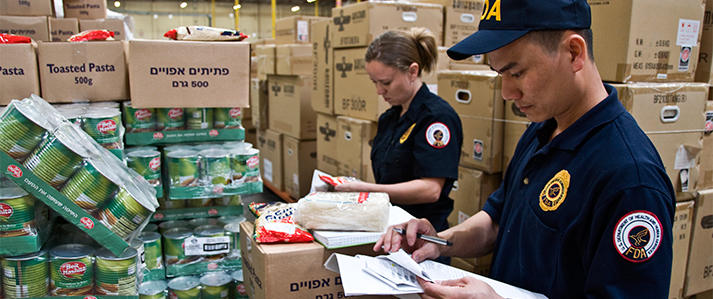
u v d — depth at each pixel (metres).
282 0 14.42
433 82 2.56
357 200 1.16
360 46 2.57
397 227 1.12
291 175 3.93
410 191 1.49
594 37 1.63
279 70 3.91
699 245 1.85
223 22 14.15
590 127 0.86
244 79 1.64
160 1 13.36
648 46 1.57
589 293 0.81
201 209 1.62
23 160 1.05
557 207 0.88
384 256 1.05
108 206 1.12
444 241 1.08
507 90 0.89
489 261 2.26
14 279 1.13
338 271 1.05
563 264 0.88
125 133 1.56
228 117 1.66
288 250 1.07
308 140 3.79
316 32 3.17
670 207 0.78
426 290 0.88
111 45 1.57
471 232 1.20
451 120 1.54
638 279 0.76
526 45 0.81
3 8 2.03
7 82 1.47
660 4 1.56
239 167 1.56
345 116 2.88
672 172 1.67
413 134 1.58
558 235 0.88
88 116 1.33
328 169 3.22
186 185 1.50
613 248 0.77
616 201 0.78
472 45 0.82
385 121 1.79
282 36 4.25
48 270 1.18
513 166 1.19
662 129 1.60
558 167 0.91
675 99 1.60
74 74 1.55
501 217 1.13
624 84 1.55
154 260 1.50
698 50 1.70
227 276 1.57
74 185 1.08
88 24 2.36
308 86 3.68
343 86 2.84
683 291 1.88
